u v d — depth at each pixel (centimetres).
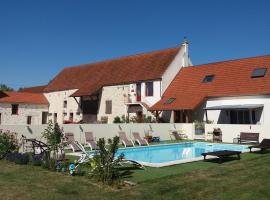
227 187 1105
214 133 3089
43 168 1408
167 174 1336
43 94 5900
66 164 1412
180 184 1142
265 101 3153
